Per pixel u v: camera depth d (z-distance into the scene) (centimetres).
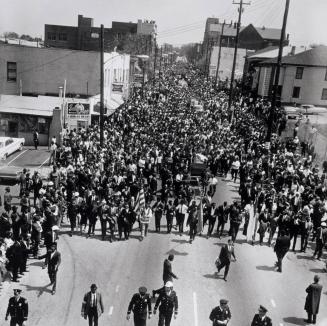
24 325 1316
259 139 3975
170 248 2005
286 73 6200
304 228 2042
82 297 1530
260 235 2105
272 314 1484
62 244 1980
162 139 3794
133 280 1670
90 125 4212
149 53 11231
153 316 1435
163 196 2459
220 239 2162
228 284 1680
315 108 5600
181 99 7256
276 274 1802
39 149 3953
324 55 6153
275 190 2647
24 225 1844
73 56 4838
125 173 2827
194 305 1506
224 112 5759
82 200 2116
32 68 4844
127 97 6097
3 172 2895
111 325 1373
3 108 4072
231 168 3294
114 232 2167
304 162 3441
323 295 1650
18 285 1592
